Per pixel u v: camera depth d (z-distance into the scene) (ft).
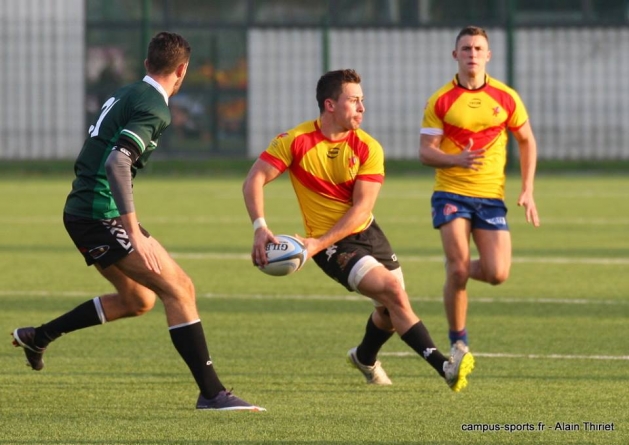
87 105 330.34
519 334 100.27
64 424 68.90
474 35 90.58
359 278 74.49
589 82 322.75
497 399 75.77
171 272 71.77
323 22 310.24
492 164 90.43
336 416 70.95
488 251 89.15
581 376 83.05
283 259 73.10
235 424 68.80
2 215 209.46
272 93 330.13
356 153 76.38
